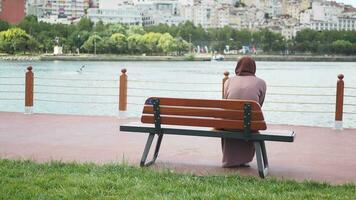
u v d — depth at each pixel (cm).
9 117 1380
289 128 1237
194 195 605
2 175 696
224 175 721
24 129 1170
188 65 15088
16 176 698
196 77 8988
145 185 653
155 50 18538
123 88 1382
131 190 632
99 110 3812
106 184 653
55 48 17638
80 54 17675
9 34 17138
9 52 17075
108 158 855
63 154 886
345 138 1096
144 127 787
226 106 744
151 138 793
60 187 645
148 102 784
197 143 1003
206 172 755
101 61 16562
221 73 10319
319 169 795
